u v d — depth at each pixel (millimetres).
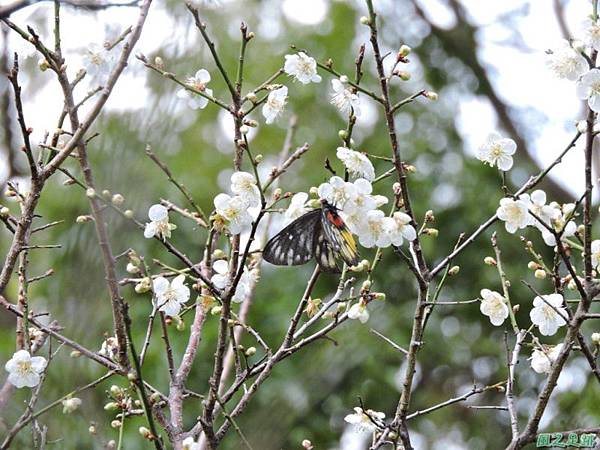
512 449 1926
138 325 2605
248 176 1917
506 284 1975
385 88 1923
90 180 1923
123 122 2094
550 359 1947
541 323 1953
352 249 1915
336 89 1944
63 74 1952
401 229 1912
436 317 2926
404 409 1926
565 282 1963
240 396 2498
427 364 2943
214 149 3639
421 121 3344
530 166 3398
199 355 2545
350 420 1962
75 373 2113
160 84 2115
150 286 1914
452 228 3031
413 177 3059
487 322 3016
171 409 1957
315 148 3375
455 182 3115
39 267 2518
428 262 2963
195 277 1984
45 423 2084
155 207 1905
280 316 2732
